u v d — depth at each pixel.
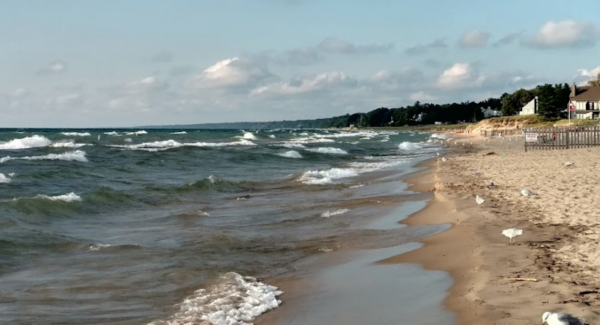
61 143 55.38
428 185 23.22
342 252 12.31
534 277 8.63
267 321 7.99
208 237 13.90
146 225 16.03
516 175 23.20
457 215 15.16
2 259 11.58
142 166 34.72
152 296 9.23
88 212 18.05
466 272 9.62
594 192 16.81
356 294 9.12
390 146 68.56
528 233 12.09
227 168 35.75
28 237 13.53
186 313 8.31
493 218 14.12
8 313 8.38
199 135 90.81
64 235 14.18
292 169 34.97
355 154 50.81
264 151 48.62
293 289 9.62
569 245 10.67
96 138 69.50
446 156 44.03
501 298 7.73
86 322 7.99
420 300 8.44
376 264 11.07
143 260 11.64
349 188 24.05
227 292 9.37
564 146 45.00
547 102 116.56
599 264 9.18
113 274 10.56
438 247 11.95
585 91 110.12
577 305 7.20
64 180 26.88
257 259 11.80
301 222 16.09
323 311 8.34
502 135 88.50
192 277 10.34
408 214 16.69
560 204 15.30
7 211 16.17
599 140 45.12
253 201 20.80
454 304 7.96
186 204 20.25
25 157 38.66
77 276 10.45
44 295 9.30
